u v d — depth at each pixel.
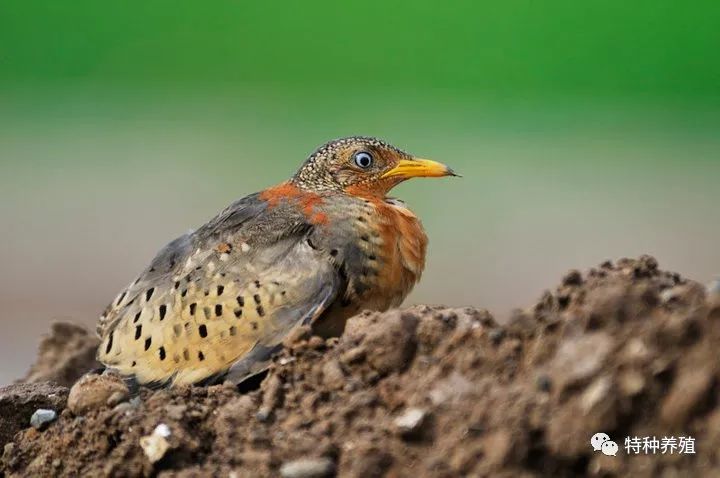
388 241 12.84
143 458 10.98
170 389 11.79
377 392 10.71
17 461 11.91
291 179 14.03
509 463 9.70
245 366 11.93
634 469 9.45
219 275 12.36
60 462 11.55
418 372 10.67
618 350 9.81
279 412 11.00
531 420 9.79
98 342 15.48
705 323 9.69
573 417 9.68
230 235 12.73
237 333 12.09
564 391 9.79
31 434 12.10
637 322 9.95
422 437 10.20
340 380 10.91
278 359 11.38
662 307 9.98
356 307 12.62
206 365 12.09
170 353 12.22
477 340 10.56
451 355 10.59
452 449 9.97
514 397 9.97
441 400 10.27
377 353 10.85
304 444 10.52
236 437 10.92
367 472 10.15
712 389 9.45
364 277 12.59
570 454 9.62
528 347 10.34
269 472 10.52
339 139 14.19
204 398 11.41
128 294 12.97
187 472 10.77
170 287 12.55
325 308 12.17
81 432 11.49
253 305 12.14
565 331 10.12
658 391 9.61
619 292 10.08
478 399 10.14
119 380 11.82
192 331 12.17
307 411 10.86
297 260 12.39
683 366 9.61
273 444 10.72
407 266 13.09
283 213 12.89
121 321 12.70
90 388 11.71
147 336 12.39
